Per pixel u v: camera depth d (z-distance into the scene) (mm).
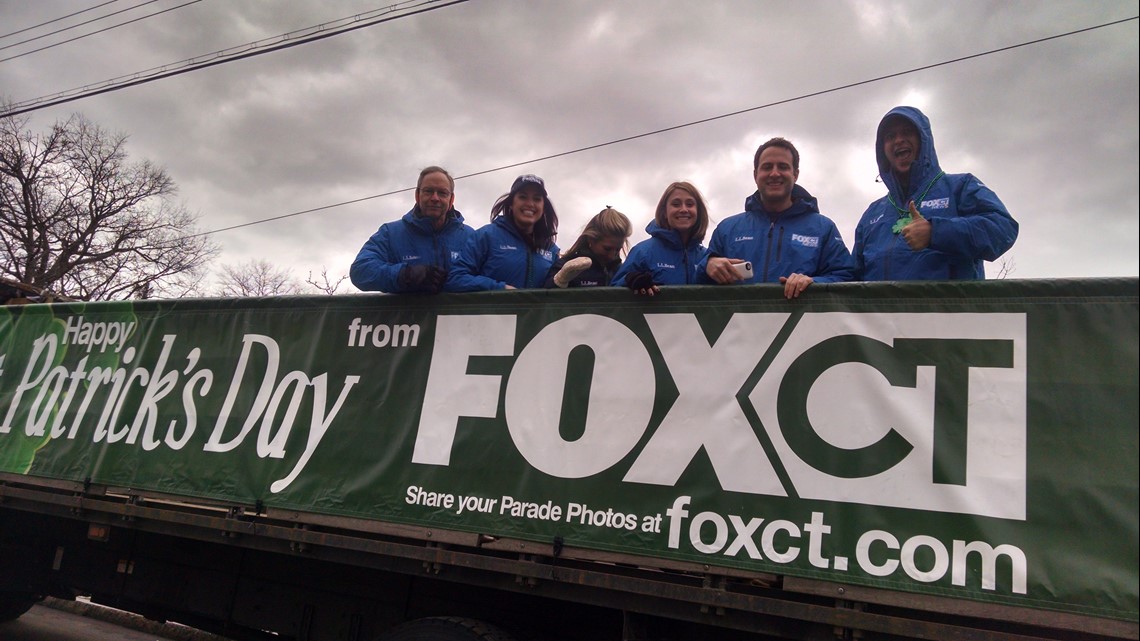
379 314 3730
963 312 2686
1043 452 2469
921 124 3455
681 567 2785
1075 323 2543
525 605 3422
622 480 2979
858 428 2701
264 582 4090
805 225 3705
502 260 4121
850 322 2822
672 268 3941
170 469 3982
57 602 7496
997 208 3193
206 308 4266
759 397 2869
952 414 2604
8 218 30656
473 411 3344
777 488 2746
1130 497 2350
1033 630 2510
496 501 3164
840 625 2504
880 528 2576
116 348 4504
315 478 3566
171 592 4359
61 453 4402
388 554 3252
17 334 4980
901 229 3209
